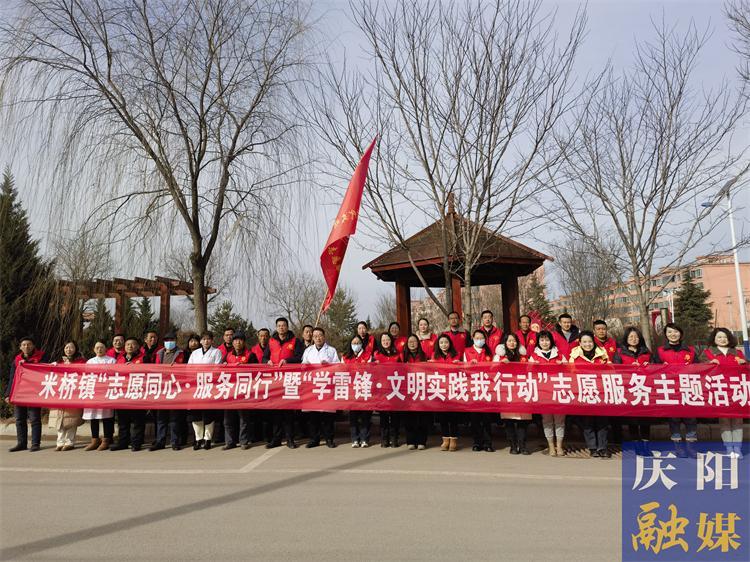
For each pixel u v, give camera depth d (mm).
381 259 11758
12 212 10828
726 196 9977
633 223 10188
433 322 37250
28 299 9945
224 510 4844
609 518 4629
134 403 7645
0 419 9602
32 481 5949
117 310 12547
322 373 7570
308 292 37531
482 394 7207
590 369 7047
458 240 10023
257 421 8445
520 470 6273
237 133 9195
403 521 4539
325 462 6730
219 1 9039
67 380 7816
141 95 8758
